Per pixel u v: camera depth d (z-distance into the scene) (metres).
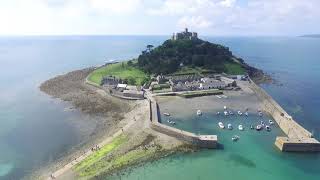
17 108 178.88
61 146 125.19
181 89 199.00
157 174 102.38
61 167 107.25
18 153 119.56
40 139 132.75
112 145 122.81
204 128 139.88
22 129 144.75
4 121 156.12
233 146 122.56
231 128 139.25
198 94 190.38
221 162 110.62
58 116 163.62
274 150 119.81
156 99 183.50
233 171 105.12
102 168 105.38
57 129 144.38
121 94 191.38
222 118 152.50
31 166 109.31
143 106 170.88
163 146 121.00
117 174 102.00
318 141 121.56
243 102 178.62
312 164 110.44
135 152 116.50
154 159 111.81
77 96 199.88
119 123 148.62
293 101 193.25
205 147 120.56
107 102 184.50
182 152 116.88
